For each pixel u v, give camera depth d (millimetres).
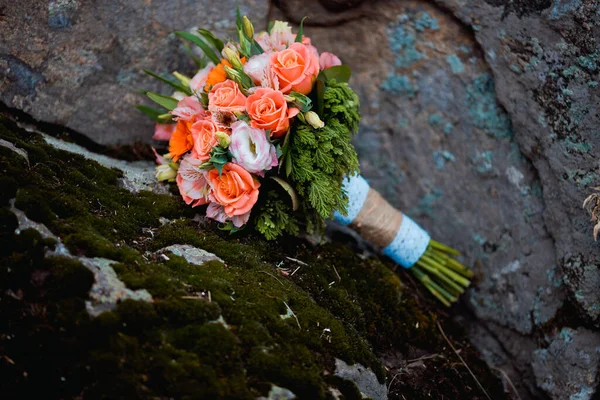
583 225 1736
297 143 1659
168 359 1189
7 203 1336
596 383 1751
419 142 2207
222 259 1559
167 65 2031
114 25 1913
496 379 1951
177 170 1804
